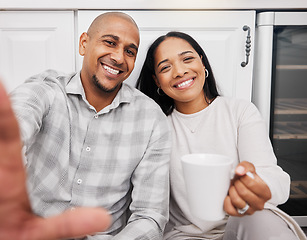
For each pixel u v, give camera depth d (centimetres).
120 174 89
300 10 120
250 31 117
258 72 121
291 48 122
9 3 110
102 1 111
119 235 78
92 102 93
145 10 114
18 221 24
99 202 88
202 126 102
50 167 85
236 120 99
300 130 126
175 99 103
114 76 89
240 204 54
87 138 88
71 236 25
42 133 85
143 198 88
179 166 100
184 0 113
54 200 86
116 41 87
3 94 23
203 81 102
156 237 81
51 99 85
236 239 84
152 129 93
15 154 24
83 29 113
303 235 80
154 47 104
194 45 105
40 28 114
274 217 81
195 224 97
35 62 116
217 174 48
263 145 90
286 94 124
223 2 114
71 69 117
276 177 74
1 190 23
